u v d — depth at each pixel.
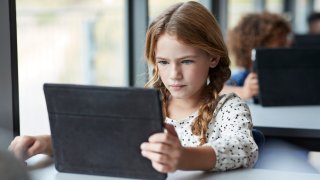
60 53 2.36
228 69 1.26
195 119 1.22
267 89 1.99
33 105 1.67
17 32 1.25
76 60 2.54
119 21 2.43
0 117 1.23
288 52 1.99
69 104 0.92
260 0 5.48
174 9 1.16
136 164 0.90
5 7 1.19
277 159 1.61
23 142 1.04
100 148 0.92
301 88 2.01
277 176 0.97
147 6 2.35
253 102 2.09
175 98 1.23
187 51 1.10
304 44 3.24
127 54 2.40
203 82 1.17
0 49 1.21
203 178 0.95
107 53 2.54
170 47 1.10
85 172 0.95
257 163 1.46
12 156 0.69
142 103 0.86
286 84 2.00
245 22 2.43
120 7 2.41
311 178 0.96
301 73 2.01
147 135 0.88
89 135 0.92
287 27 2.53
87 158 0.94
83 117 0.91
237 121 1.16
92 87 0.89
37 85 1.89
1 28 1.20
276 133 1.61
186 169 0.94
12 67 1.22
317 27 4.68
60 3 2.37
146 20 2.35
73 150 0.95
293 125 1.64
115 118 0.89
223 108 1.21
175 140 0.89
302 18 6.41
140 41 2.36
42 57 2.14
